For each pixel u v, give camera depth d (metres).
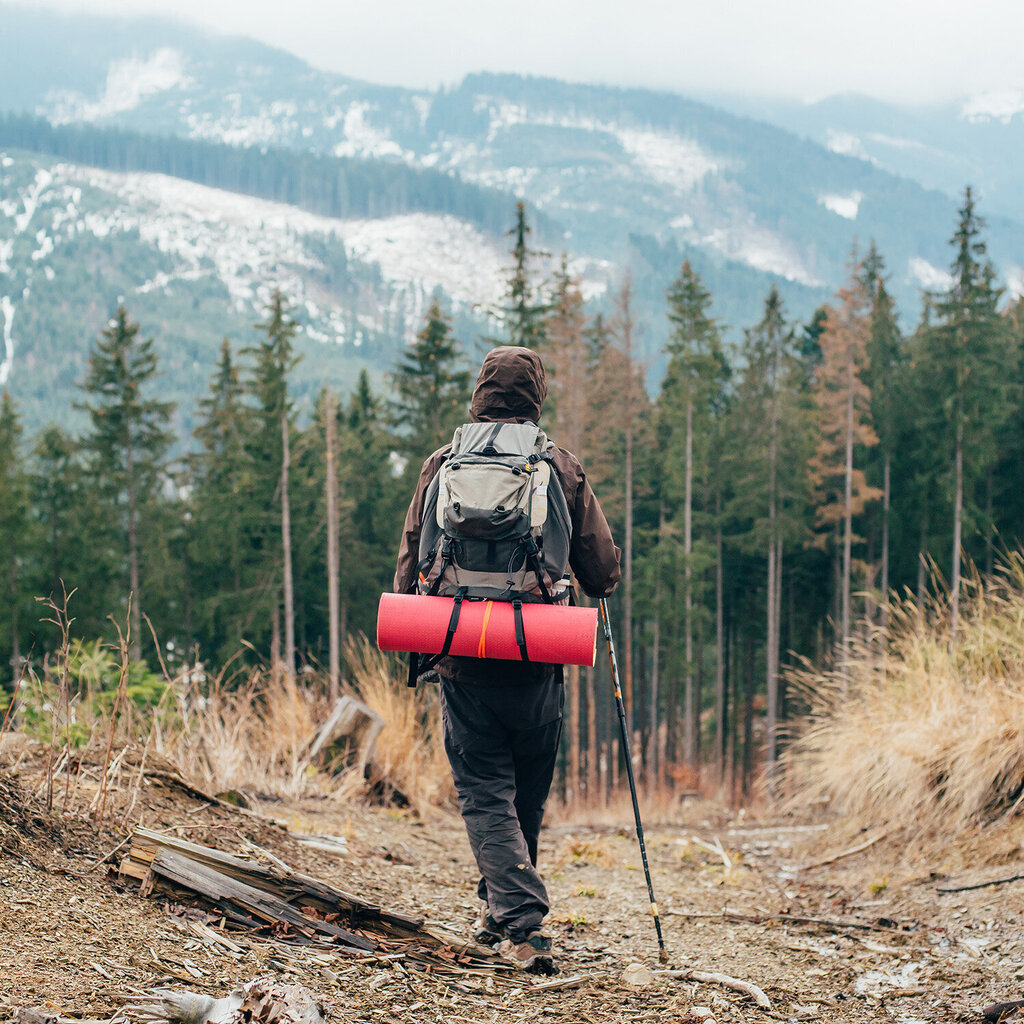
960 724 5.04
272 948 2.45
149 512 35.84
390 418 35.19
